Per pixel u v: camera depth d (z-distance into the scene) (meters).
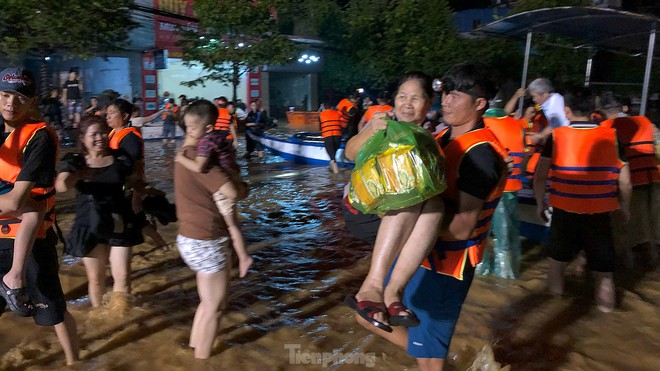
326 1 26.30
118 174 4.63
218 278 3.90
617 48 9.30
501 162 2.89
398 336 3.29
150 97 23.31
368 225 3.18
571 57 15.22
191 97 27.06
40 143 3.30
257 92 28.94
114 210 4.65
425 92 3.02
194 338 4.05
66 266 6.02
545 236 6.70
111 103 4.96
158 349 4.16
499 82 3.00
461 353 4.18
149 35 22.67
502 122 5.56
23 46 14.86
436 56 21.16
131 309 4.83
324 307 4.98
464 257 3.00
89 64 21.75
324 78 30.75
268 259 6.31
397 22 22.48
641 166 5.92
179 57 23.75
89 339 4.33
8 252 3.46
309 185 10.87
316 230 7.54
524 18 7.66
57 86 21.08
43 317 3.63
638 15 6.87
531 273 5.88
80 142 4.61
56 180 4.09
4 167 3.31
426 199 2.59
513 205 5.66
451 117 2.97
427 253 2.69
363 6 24.36
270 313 4.84
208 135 3.68
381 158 2.57
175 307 4.94
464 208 2.83
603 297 4.89
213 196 3.77
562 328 4.59
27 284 3.52
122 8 16.55
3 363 3.94
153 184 11.06
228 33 18.44
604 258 4.84
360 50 24.22
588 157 4.76
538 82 6.32
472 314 4.83
